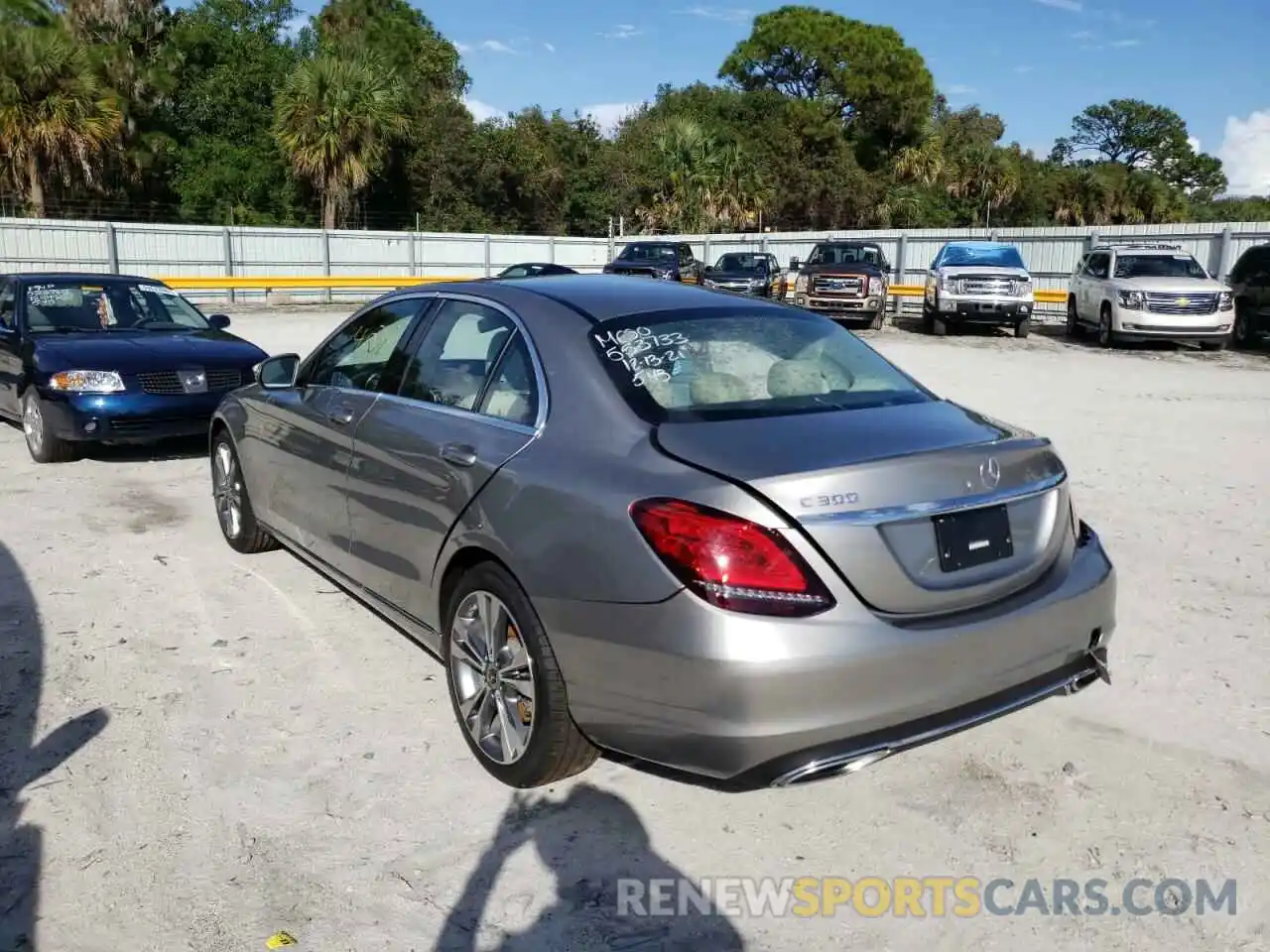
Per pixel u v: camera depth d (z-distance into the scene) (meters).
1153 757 3.79
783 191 55.81
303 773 3.65
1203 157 78.88
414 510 3.93
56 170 32.47
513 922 2.88
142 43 41.06
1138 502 7.46
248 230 30.97
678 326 3.84
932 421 3.55
